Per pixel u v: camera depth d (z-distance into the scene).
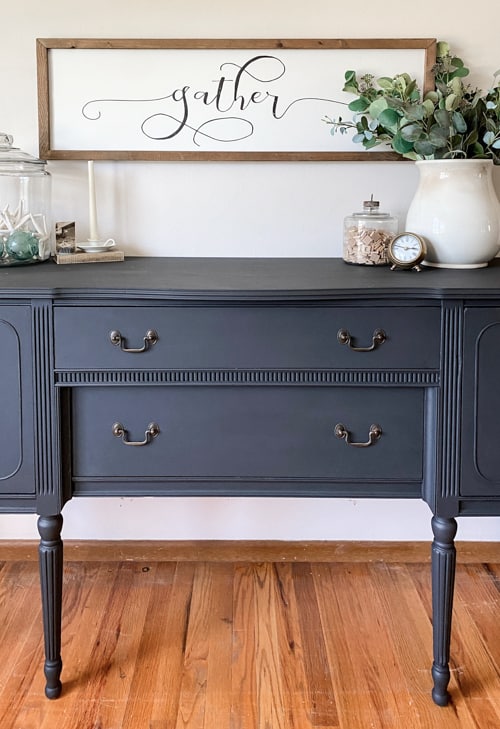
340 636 1.93
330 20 2.05
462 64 2.03
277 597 2.10
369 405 1.64
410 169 2.12
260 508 2.28
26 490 1.66
